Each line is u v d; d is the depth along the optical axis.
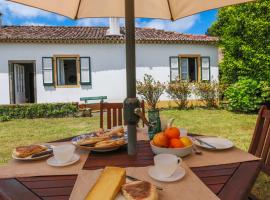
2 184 1.45
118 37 12.90
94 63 13.08
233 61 12.16
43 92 12.83
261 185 3.21
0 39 12.02
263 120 2.30
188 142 1.84
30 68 16.53
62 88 12.92
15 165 1.75
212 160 1.75
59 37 12.50
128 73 1.83
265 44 10.91
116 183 1.24
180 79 13.49
